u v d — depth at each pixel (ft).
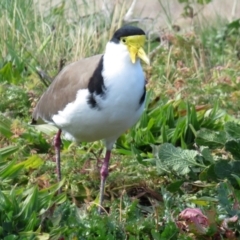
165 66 52.65
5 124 42.22
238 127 37.83
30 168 38.50
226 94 48.26
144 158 40.68
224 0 66.28
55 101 36.27
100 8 60.90
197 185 37.27
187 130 42.06
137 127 42.75
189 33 56.80
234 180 35.81
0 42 54.03
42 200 32.86
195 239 32.37
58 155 37.93
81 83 34.76
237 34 59.00
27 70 52.44
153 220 33.30
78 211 33.47
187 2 59.77
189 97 47.78
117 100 34.06
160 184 37.91
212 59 55.88
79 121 35.04
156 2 65.31
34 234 30.83
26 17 56.59
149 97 45.37
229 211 32.24
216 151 39.65
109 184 37.91
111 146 36.78
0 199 32.09
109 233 31.45
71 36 55.57
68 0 60.80
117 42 34.19
